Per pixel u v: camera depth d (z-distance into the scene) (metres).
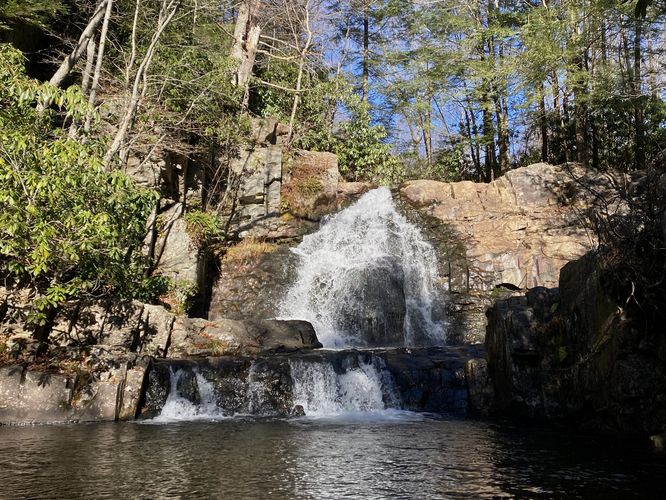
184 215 17.25
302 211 19.78
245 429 8.73
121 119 15.41
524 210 19.06
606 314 8.37
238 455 6.99
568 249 17.53
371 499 5.33
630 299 7.93
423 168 29.64
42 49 19.06
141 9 17.09
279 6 24.84
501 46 25.08
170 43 18.44
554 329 9.83
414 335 17.08
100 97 16.77
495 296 17.27
